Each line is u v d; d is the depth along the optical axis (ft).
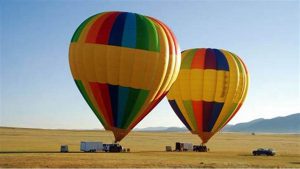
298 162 152.87
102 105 156.76
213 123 196.44
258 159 162.40
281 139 533.96
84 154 158.20
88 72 154.92
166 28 166.09
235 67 197.88
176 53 164.66
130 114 158.20
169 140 403.95
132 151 188.85
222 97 194.18
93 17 162.91
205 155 175.73
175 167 119.34
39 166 112.37
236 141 414.21
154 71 156.56
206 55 198.39
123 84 154.10
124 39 153.99
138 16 162.09
